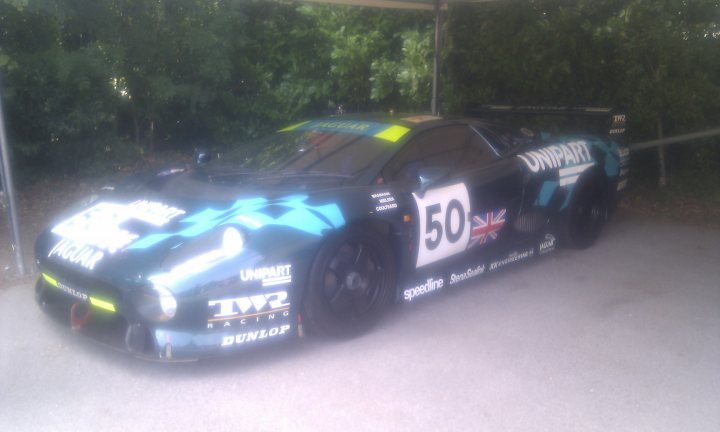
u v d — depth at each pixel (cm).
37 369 366
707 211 729
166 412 327
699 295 495
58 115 721
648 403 341
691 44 706
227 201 393
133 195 437
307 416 325
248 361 379
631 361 388
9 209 505
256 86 903
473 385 356
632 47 701
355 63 836
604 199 611
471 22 782
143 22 770
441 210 449
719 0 696
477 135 511
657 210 741
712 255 591
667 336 423
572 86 778
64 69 684
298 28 889
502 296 489
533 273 542
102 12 734
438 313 455
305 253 367
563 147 568
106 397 339
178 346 336
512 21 749
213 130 909
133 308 337
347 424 318
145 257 347
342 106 920
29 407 329
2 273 518
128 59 786
